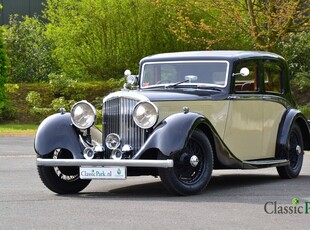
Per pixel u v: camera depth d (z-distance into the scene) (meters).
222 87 11.39
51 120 10.76
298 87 30.12
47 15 37.00
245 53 11.91
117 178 10.06
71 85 30.02
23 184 11.87
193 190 10.18
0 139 22.09
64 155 11.09
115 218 8.25
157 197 10.10
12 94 29.81
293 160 12.67
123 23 30.97
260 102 11.95
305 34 30.25
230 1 26.42
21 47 31.95
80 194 10.66
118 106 10.50
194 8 29.52
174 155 9.84
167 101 10.62
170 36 30.89
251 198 9.90
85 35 31.36
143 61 12.12
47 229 7.61
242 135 11.59
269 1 25.58
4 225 7.87
